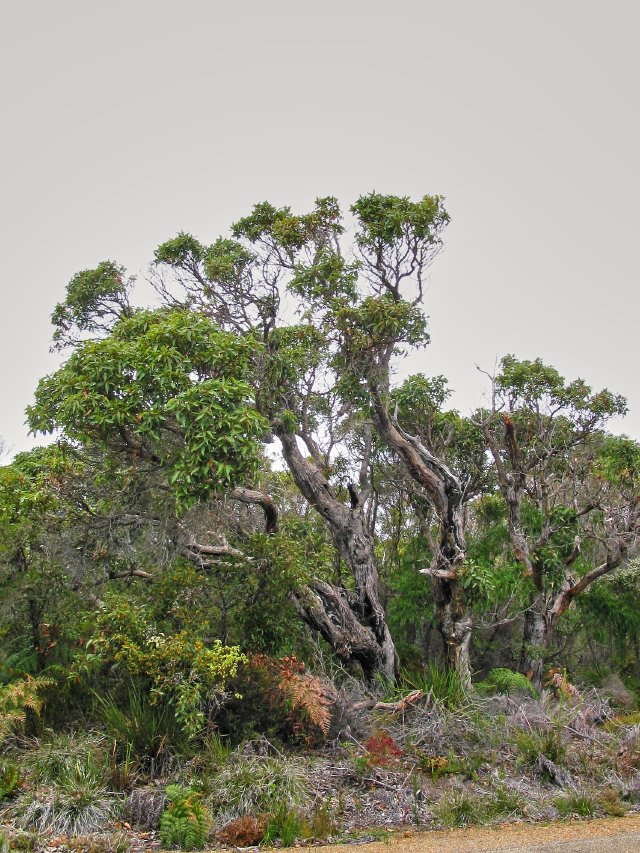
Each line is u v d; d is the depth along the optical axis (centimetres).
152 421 962
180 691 886
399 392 1620
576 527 1538
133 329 1102
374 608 1332
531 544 1538
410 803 802
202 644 941
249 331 1375
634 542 1459
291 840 700
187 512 1120
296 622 1184
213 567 1148
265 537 1139
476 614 1516
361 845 686
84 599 1164
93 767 811
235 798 766
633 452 1680
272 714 962
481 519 1845
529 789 853
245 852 672
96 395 965
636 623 1669
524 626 1550
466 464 1708
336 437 1487
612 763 920
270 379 1293
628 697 1409
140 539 1145
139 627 945
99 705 988
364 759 881
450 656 1337
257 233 1520
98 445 1074
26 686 940
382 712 1093
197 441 951
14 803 745
